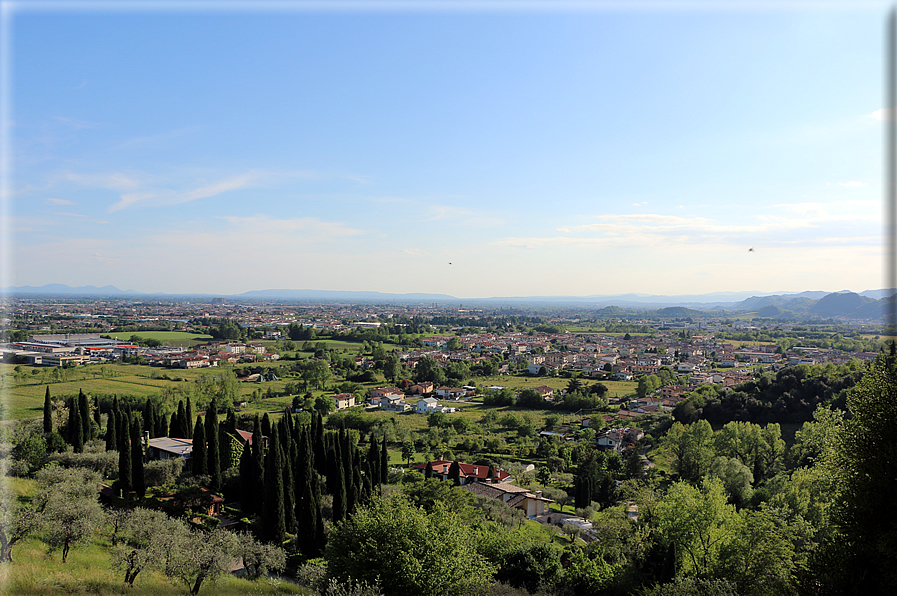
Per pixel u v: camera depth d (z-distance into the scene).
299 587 52.72
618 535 64.38
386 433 144.25
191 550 47.84
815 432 64.62
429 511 73.88
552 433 155.25
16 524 44.50
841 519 36.31
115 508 62.56
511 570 53.16
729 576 50.34
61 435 95.88
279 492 68.19
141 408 146.38
